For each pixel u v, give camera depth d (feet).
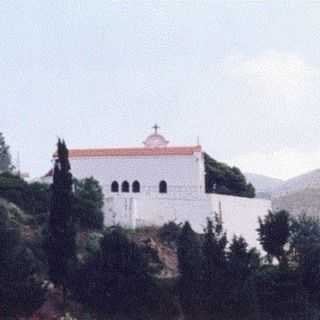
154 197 461.78
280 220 391.65
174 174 495.00
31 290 317.01
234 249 375.86
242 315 355.56
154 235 437.17
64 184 354.33
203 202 462.60
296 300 364.58
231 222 485.97
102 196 436.35
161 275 387.96
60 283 344.28
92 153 509.76
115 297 339.77
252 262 379.96
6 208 391.86
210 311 353.51
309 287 378.94
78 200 419.74
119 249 349.00
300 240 436.76
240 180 588.50
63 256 345.51
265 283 367.86
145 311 345.51
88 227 419.95
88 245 391.45
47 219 403.95
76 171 508.12
